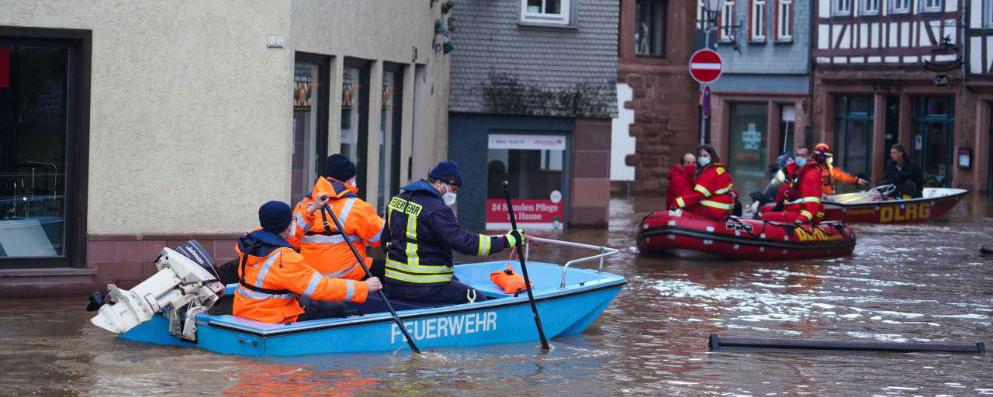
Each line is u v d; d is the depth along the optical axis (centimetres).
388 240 1534
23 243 1842
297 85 2002
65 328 1559
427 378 1324
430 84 2633
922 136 5081
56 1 1812
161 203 1877
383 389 1270
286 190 1933
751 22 5597
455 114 2936
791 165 2630
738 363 1460
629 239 2833
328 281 1405
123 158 1858
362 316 1435
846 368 1448
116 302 1395
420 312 1459
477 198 2967
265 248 1409
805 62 5403
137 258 1870
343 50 2117
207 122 1888
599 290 1641
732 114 5759
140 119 1859
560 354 1490
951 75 4850
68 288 1838
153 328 1466
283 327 1380
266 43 1902
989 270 2369
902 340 1625
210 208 1897
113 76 1844
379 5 2283
